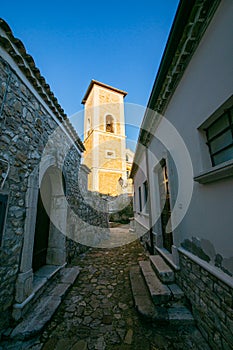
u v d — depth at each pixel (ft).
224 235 5.70
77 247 17.42
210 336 6.05
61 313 8.12
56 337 6.63
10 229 7.24
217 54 6.03
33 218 8.82
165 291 8.54
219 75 5.91
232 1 5.36
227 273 5.45
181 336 6.60
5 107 7.07
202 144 7.20
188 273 8.07
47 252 13.00
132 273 12.47
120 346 6.20
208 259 6.57
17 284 7.46
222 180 5.87
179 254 9.39
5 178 7.00
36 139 9.71
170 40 7.93
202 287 6.73
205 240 6.86
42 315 7.51
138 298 8.72
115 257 17.04
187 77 8.40
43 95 10.30
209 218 6.62
